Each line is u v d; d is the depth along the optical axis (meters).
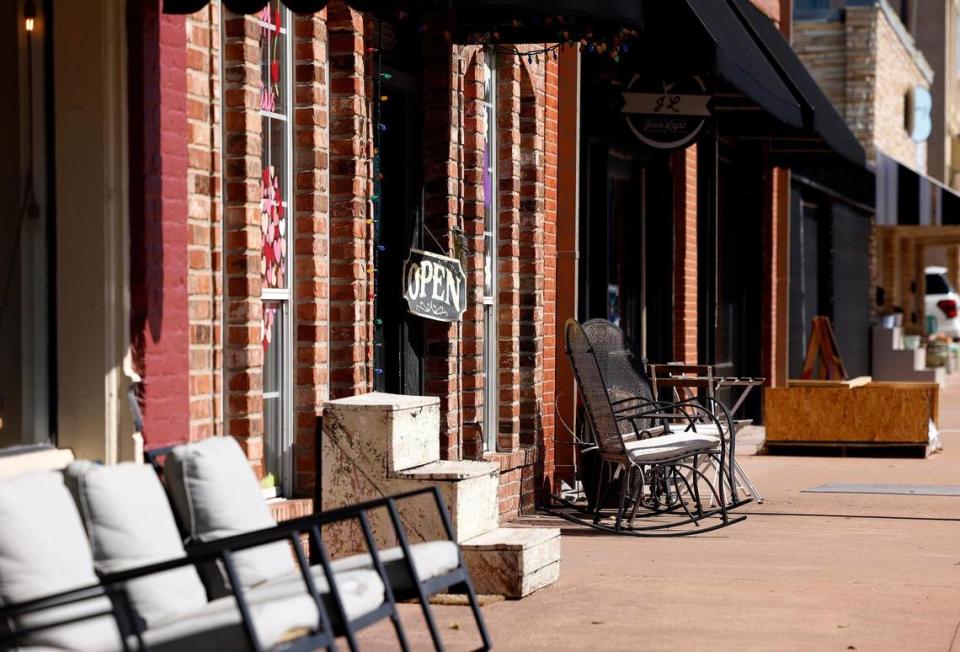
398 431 8.19
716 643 7.06
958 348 39.34
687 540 10.25
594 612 7.75
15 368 6.56
